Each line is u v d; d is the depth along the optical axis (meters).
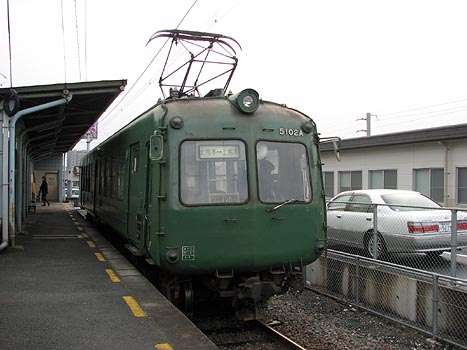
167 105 6.43
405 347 6.24
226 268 6.17
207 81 9.14
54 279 7.32
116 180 10.12
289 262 6.46
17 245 10.77
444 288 6.52
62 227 15.25
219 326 6.96
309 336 6.68
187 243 6.02
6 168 9.81
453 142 18.64
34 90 9.95
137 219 7.52
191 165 6.15
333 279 8.90
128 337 4.75
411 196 10.48
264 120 6.56
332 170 25.83
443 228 8.82
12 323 5.14
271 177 6.45
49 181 32.66
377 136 21.48
